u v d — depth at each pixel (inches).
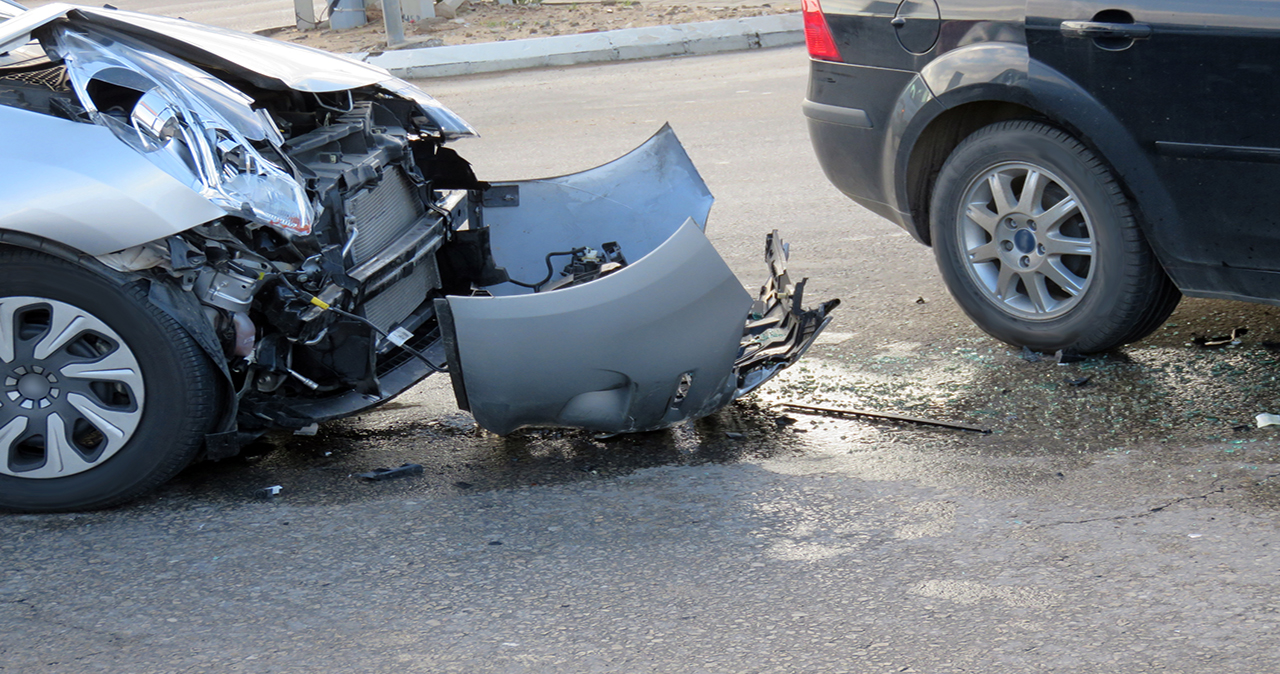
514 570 126.1
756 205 296.7
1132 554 122.1
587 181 200.8
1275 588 113.7
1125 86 163.8
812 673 104.1
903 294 222.2
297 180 143.8
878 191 203.3
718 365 147.8
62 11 146.3
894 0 189.3
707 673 105.0
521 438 164.7
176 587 125.2
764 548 128.3
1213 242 161.8
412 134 193.2
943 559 123.6
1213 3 154.9
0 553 134.5
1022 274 183.5
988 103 185.5
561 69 573.3
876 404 170.4
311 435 169.8
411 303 175.9
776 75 502.6
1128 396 165.6
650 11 701.3
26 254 136.1
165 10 892.6
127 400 143.5
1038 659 104.5
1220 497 133.4
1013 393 170.6
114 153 135.0
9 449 142.3
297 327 141.3
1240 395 162.1
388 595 121.8
